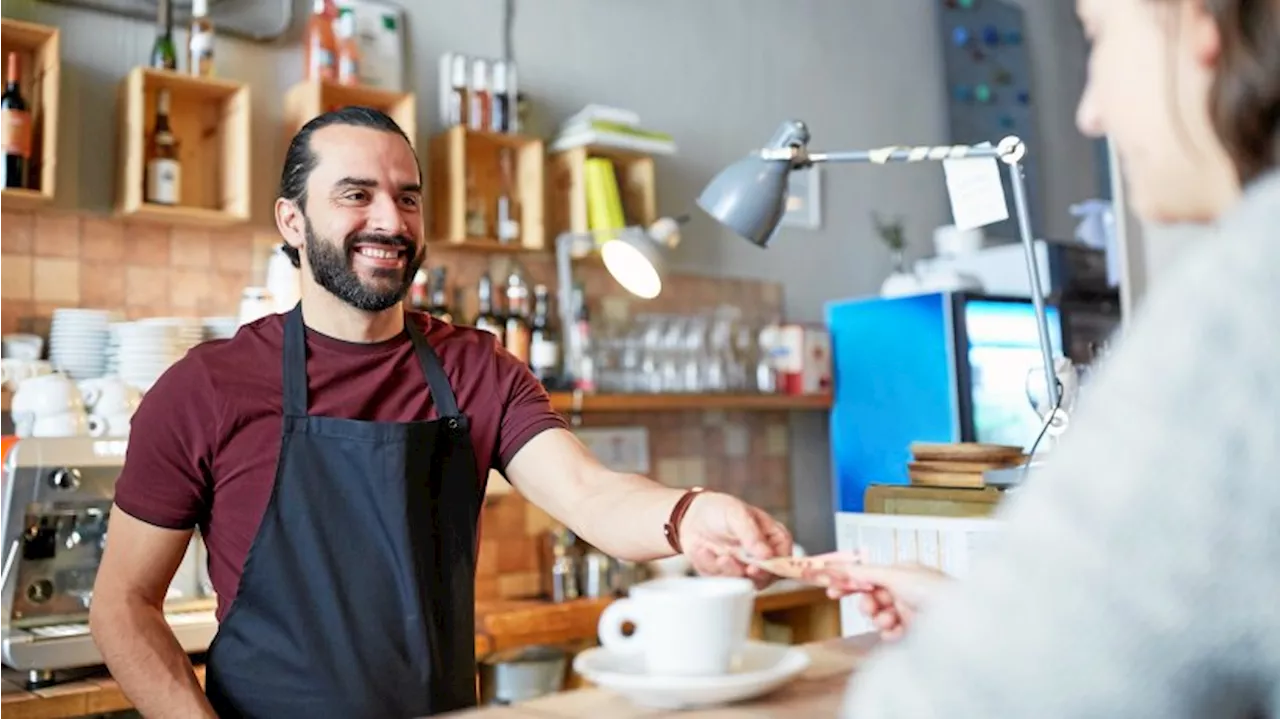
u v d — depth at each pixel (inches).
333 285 71.3
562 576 126.4
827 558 44.7
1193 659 20.3
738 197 76.2
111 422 93.0
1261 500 20.1
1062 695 20.7
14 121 99.1
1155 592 20.4
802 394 155.3
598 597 125.9
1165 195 26.4
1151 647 20.3
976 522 64.9
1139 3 25.6
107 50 109.9
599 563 127.2
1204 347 21.3
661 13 155.8
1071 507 21.7
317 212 71.7
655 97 153.9
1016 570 22.0
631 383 141.0
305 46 122.5
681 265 154.2
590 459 72.1
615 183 135.0
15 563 84.4
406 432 69.4
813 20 175.6
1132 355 22.7
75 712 83.6
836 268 174.2
